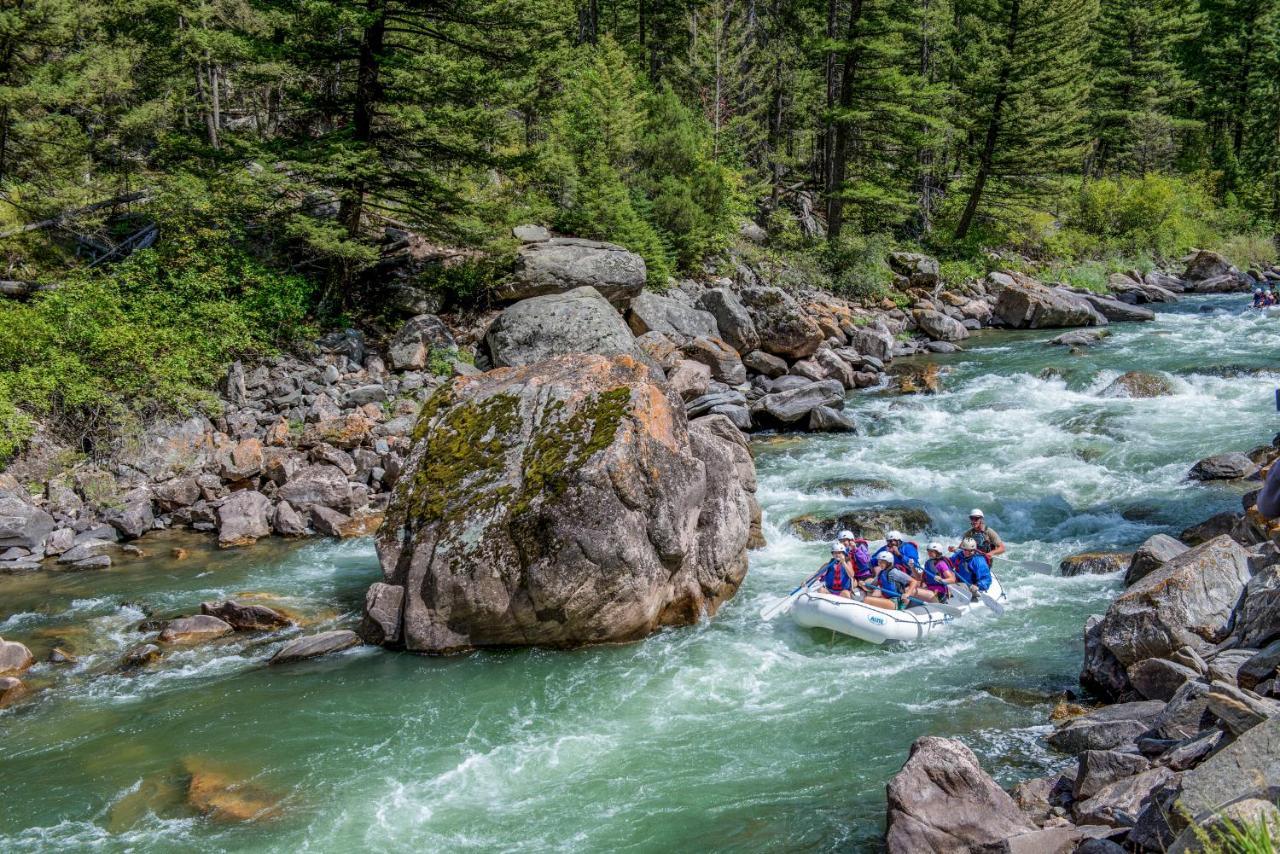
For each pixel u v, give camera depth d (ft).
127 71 71.05
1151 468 51.67
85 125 70.79
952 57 132.87
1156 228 156.35
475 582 34.14
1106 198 159.43
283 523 48.49
